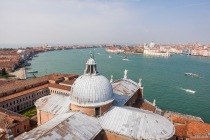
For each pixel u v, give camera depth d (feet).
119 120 133.90
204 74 644.69
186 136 195.31
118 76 592.19
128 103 199.00
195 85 492.13
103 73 636.89
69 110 152.35
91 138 118.93
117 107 145.38
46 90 341.82
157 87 466.29
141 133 122.11
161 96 401.08
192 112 325.01
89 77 143.84
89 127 127.03
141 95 244.22
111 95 148.15
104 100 140.56
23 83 336.29
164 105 353.10
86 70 148.66
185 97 397.19
